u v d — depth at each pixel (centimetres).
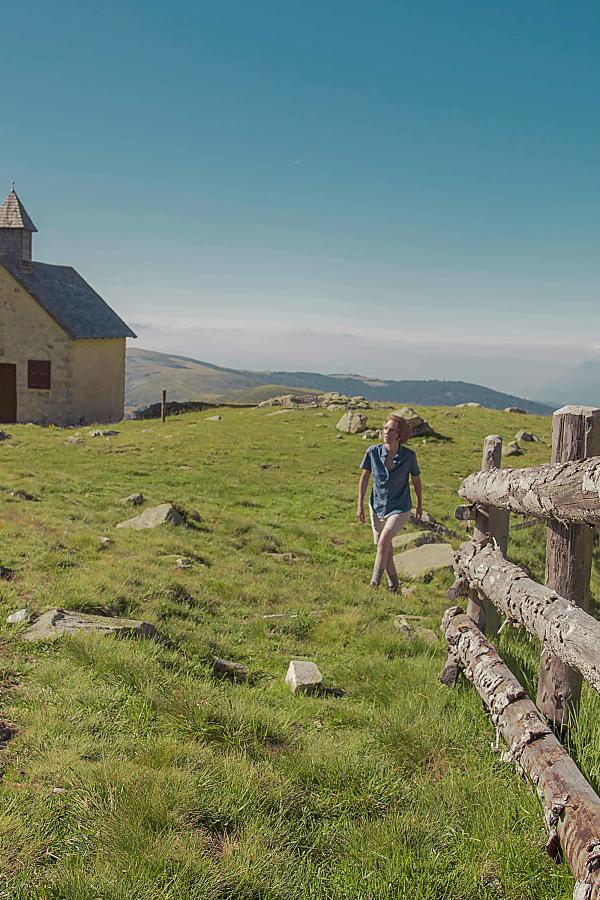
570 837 327
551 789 361
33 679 524
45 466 2198
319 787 425
